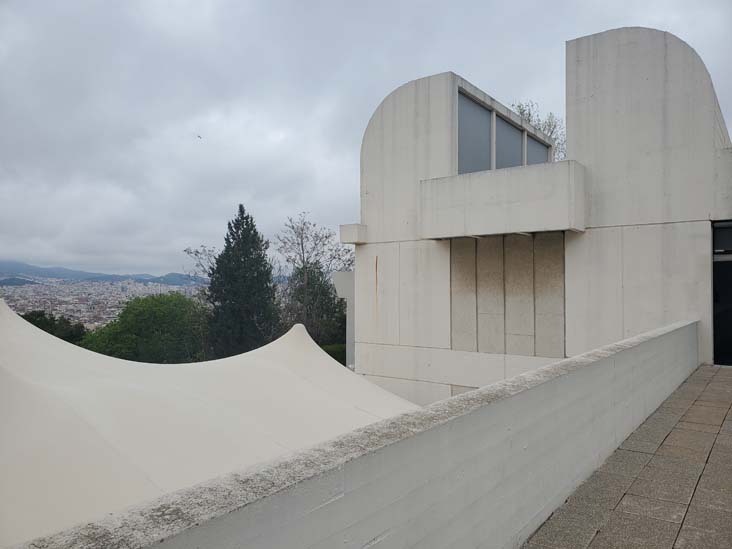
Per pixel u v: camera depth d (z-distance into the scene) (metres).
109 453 4.54
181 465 4.70
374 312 12.61
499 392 2.97
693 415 5.83
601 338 9.85
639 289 9.54
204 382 7.09
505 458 2.86
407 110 12.19
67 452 4.38
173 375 7.21
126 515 1.42
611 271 9.80
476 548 2.59
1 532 3.45
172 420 5.47
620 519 3.38
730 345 14.62
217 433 5.47
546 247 10.48
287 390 7.43
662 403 6.40
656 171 9.44
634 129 9.64
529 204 9.81
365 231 12.73
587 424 4.04
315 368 8.69
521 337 10.70
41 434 4.50
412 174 12.08
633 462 4.39
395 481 2.07
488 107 13.16
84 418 4.96
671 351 6.97
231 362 8.35
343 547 1.83
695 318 9.07
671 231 9.30
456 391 11.45
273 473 1.72
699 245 9.06
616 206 9.77
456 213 10.65
